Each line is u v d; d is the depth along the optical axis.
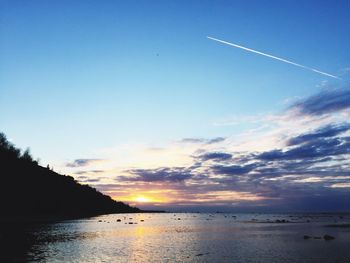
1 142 190.50
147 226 121.62
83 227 106.94
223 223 147.00
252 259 44.38
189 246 59.06
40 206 161.00
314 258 44.41
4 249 51.53
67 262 41.88
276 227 111.62
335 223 138.12
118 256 47.16
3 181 156.12
